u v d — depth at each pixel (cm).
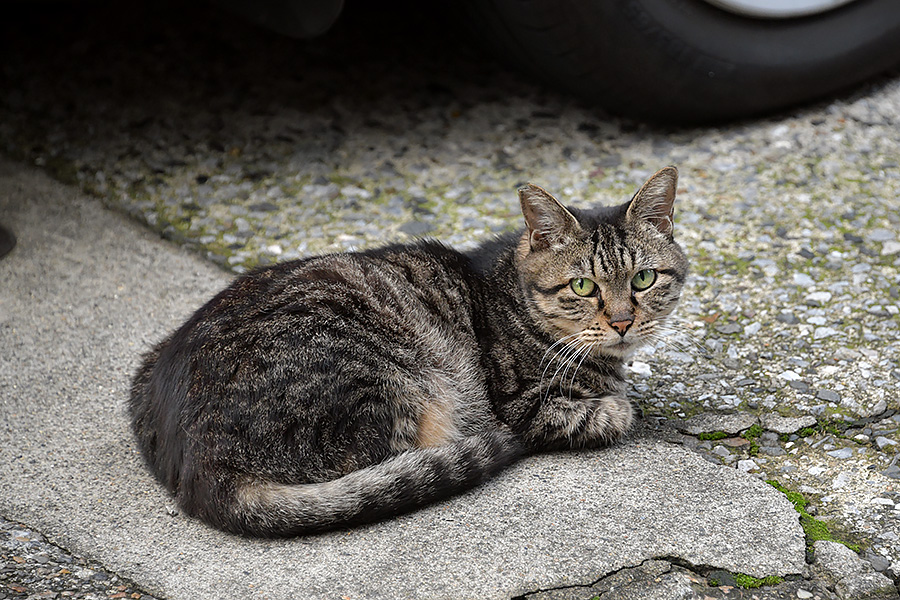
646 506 477
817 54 823
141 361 592
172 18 1025
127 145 853
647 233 527
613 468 509
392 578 429
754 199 767
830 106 871
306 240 741
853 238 716
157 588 430
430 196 793
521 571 433
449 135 870
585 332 523
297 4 715
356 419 475
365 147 856
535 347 538
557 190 789
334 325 486
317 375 469
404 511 469
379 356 491
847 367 591
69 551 456
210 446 458
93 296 675
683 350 620
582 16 777
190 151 848
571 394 537
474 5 810
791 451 532
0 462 517
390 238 739
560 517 468
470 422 529
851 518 475
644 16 778
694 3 784
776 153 819
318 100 916
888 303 646
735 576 436
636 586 427
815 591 430
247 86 933
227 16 1023
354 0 1034
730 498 483
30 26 1012
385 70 955
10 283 684
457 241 731
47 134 865
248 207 782
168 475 483
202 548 453
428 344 517
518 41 817
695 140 848
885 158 807
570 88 852
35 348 620
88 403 572
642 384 591
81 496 493
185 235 750
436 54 980
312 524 450
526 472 508
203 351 477
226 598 420
